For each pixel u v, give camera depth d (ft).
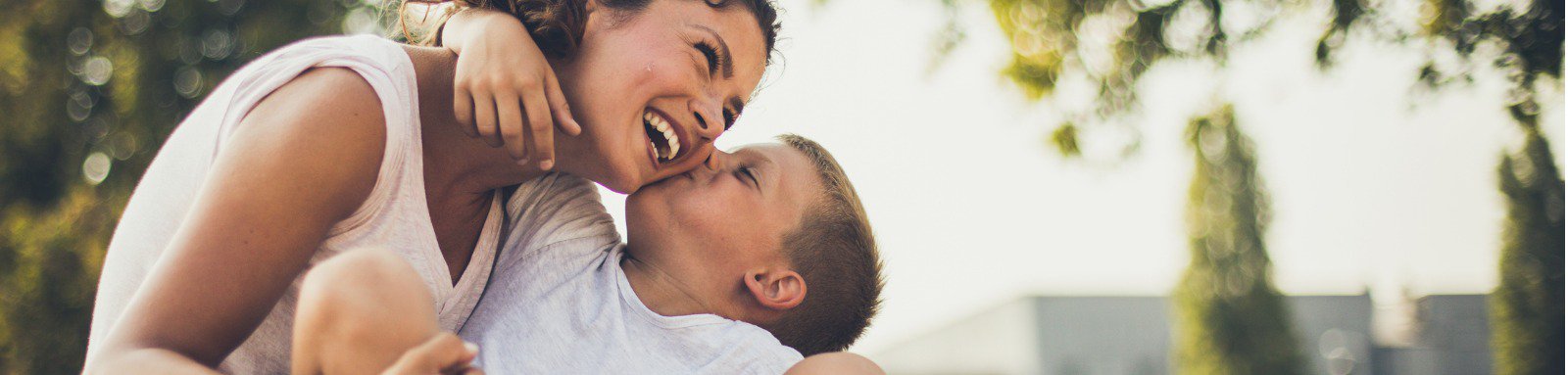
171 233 4.04
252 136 3.64
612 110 4.60
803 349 7.10
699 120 4.86
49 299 24.89
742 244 6.40
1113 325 91.86
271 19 27.96
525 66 4.03
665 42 4.71
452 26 4.72
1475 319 80.79
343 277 3.15
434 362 2.84
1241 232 60.13
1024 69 25.64
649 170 4.87
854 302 7.21
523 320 5.11
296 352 3.14
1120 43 24.70
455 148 4.58
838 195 7.08
